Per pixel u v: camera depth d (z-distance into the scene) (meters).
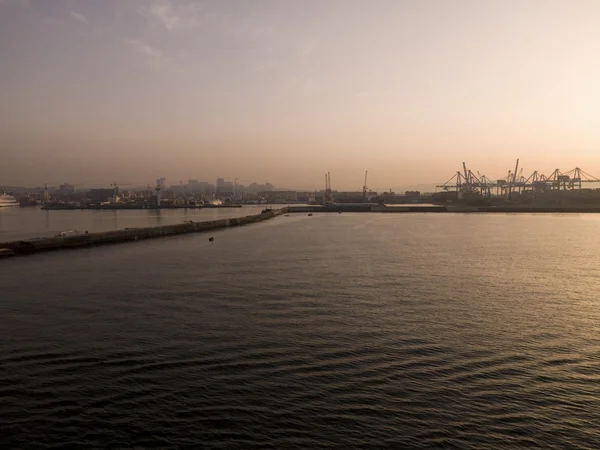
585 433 15.74
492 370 20.80
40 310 31.41
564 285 40.00
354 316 29.34
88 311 30.94
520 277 43.72
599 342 24.73
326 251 64.50
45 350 23.31
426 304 32.66
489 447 14.91
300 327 26.89
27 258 59.81
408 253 61.84
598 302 33.72
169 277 43.66
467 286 39.19
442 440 15.25
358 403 17.62
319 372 20.41
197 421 16.34
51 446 14.89
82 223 141.00
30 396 18.19
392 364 21.34
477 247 69.50
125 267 50.75
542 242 77.25
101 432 15.66
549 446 14.98
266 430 15.80
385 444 15.01
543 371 20.77
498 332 26.31
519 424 16.25
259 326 27.08
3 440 15.20
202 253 63.59
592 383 19.56
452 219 153.50
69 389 18.78
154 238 89.56
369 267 49.25
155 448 14.81
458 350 23.28
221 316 29.33
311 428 15.91
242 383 19.28
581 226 116.62
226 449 14.74
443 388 18.92
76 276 45.16
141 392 18.48
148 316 29.47
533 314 30.25
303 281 41.03
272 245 73.69
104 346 23.81
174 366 21.08
